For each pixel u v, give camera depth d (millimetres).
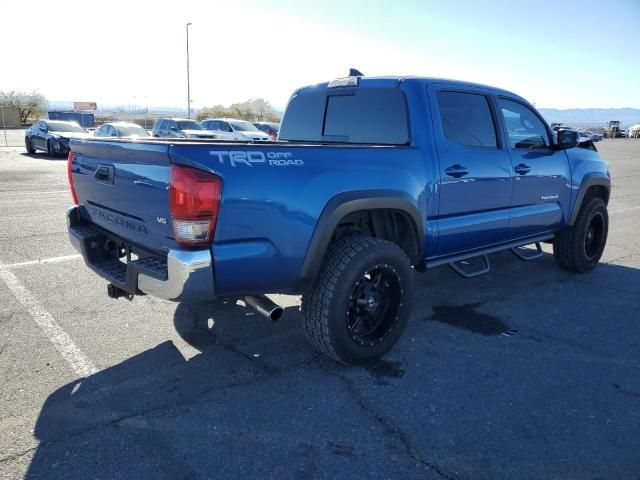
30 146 22297
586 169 5582
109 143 3174
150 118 53562
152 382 3229
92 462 2469
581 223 5609
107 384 3189
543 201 5090
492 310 4617
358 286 3420
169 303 4578
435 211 3984
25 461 2463
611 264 6316
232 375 3340
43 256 5953
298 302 4727
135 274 3016
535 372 3459
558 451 2615
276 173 2930
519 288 5266
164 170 2762
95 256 3615
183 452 2557
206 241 2756
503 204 4617
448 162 4000
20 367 3371
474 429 2793
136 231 3156
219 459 2510
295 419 2859
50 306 4434
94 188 3523
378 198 3381
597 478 2428
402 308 3568
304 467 2469
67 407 2928
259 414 2898
